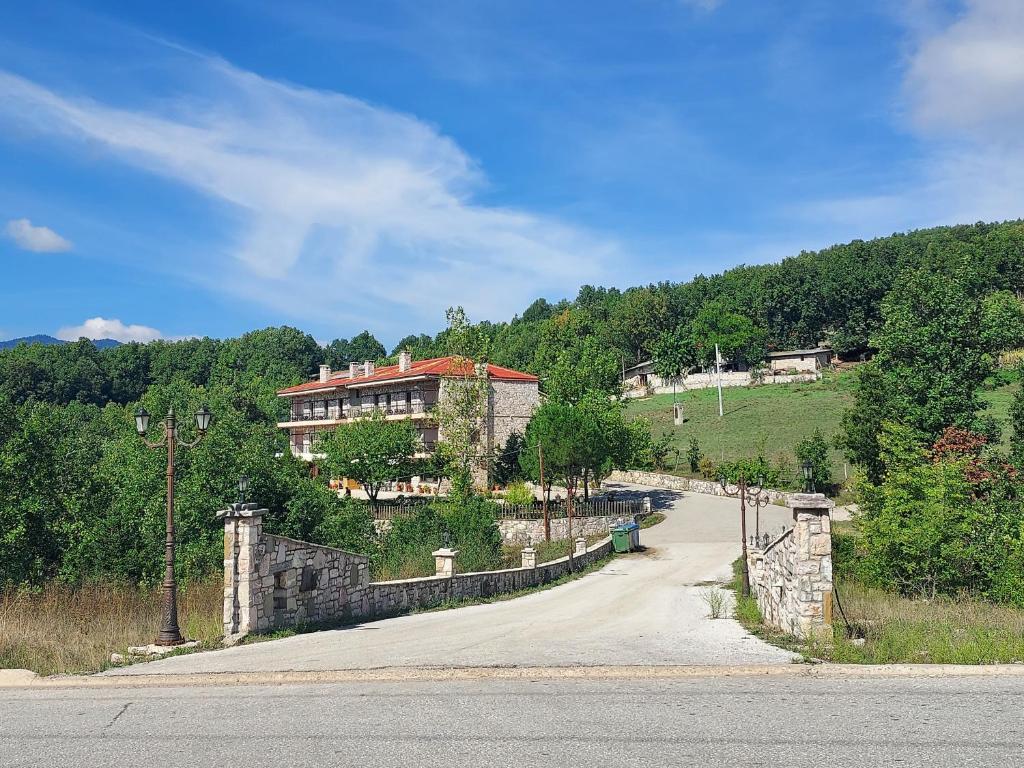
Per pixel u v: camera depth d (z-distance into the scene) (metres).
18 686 10.06
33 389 111.12
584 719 7.63
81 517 25.56
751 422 70.44
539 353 78.00
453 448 45.03
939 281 34.50
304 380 124.19
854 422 35.47
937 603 17.89
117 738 7.54
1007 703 7.82
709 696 8.41
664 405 86.25
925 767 6.16
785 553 13.83
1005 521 20.92
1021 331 34.38
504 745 6.93
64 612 14.80
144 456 29.20
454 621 17.42
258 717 8.09
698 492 54.38
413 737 7.23
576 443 41.00
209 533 26.19
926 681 8.86
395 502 47.62
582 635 14.51
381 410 53.62
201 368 130.38
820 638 11.87
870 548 21.38
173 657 12.12
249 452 29.28
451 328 47.53
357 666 10.55
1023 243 103.25
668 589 25.52
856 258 114.44
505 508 43.28
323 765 6.56
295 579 15.28
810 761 6.34
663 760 6.44
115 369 125.06
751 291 114.94
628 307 114.44
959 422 33.12
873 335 36.50
